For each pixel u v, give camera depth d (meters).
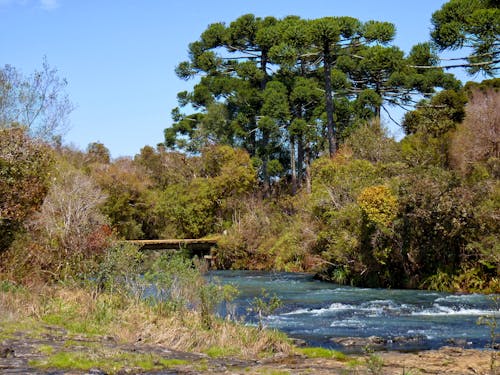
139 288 14.05
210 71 55.56
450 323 14.61
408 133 40.84
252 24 52.81
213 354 9.85
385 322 14.97
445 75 45.56
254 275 31.91
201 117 59.50
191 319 12.12
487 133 31.27
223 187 46.16
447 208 22.20
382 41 41.94
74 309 12.47
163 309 12.48
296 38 41.28
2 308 11.84
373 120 40.22
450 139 32.94
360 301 19.50
